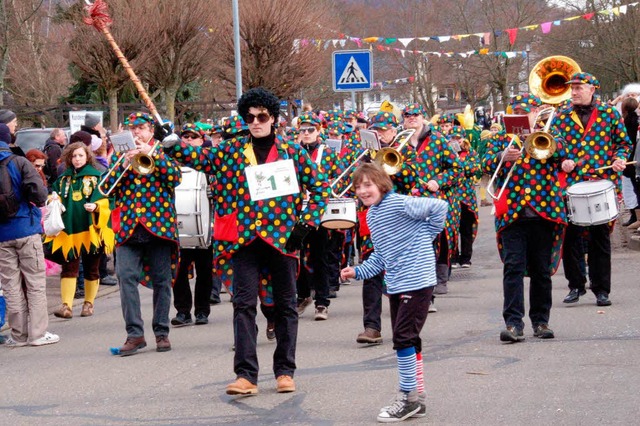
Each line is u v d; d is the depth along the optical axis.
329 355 9.36
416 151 10.80
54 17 39.00
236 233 7.91
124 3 30.47
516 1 54.88
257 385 8.25
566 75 11.03
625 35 38.16
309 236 11.33
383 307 12.34
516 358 8.66
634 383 7.53
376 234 7.20
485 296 12.58
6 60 27.50
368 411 7.23
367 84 17.19
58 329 11.85
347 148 14.27
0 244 10.67
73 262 12.58
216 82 43.94
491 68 55.91
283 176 7.90
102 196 12.49
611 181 10.86
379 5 61.59
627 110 16.02
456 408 7.14
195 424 7.20
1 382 9.01
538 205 9.29
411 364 6.95
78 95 42.00
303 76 32.31
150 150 9.96
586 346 8.97
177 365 9.32
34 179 10.59
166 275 10.10
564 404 7.07
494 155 9.48
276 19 30.94
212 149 8.04
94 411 7.75
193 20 32.06
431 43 60.03
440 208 7.07
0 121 11.88
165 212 10.01
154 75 33.34
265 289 8.16
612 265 14.46
